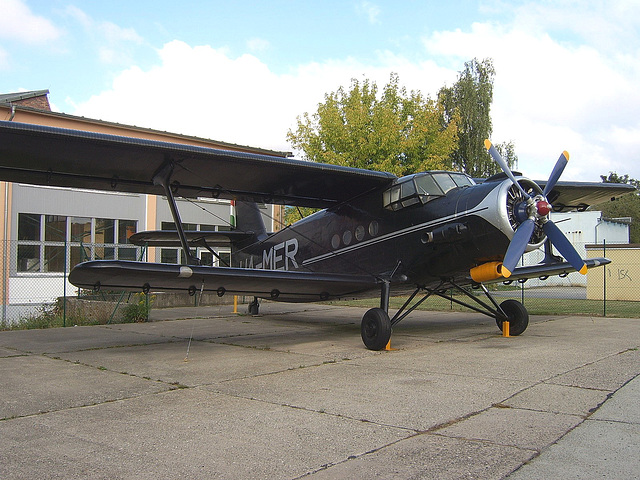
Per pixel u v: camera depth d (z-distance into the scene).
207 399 5.33
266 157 8.45
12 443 4.00
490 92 36.84
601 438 3.85
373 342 8.38
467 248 8.18
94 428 4.38
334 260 10.90
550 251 10.07
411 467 3.35
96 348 9.15
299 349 8.67
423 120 22.98
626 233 41.12
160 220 22.39
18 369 7.24
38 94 20.78
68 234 19.88
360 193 10.34
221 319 14.30
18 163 8.13
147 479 3.25
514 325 9.73
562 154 8.34
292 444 3.86
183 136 21.39
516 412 4.58
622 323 11.96
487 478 3.15
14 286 18.34
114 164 8.37
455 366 6.82
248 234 14.17
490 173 36.69
